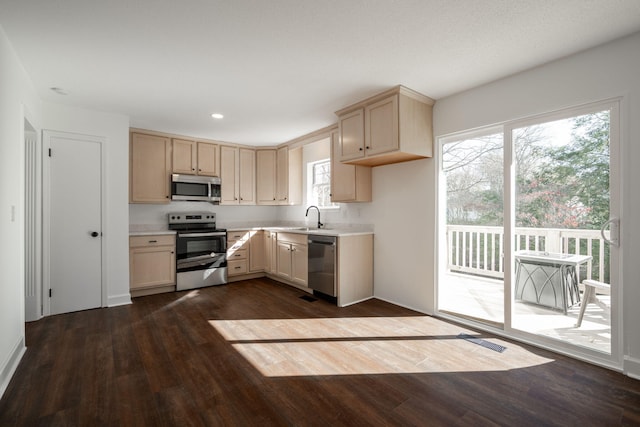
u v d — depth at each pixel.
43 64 2.37
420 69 2.50
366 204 3.96
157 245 4.02
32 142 3.04
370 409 1.71
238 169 5.05
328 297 3.78
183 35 2.00
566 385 1.93
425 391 1.88
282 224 5.77
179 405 1.74
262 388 1.91
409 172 3.42
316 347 2.47
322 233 3.73
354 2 1.69
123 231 3.61
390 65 2.43
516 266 2.69
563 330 2.45
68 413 1.67
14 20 1.81
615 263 2.12
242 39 2.05
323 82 2.74
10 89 2.07
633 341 2.03
